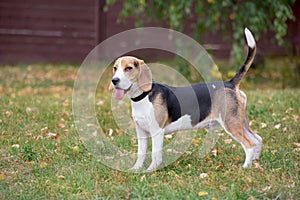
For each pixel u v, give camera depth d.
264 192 4.80
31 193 4.87
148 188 4.91
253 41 5.54
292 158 5.86
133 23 13.89
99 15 13.63
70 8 14.09
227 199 4.63
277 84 11.41
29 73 12.52
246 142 5.50
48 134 6.78
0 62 14.20
